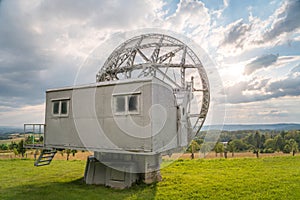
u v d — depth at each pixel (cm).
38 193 807
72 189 859
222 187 874
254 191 827
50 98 920
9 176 1123
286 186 888
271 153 1995
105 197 755
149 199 735
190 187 874
